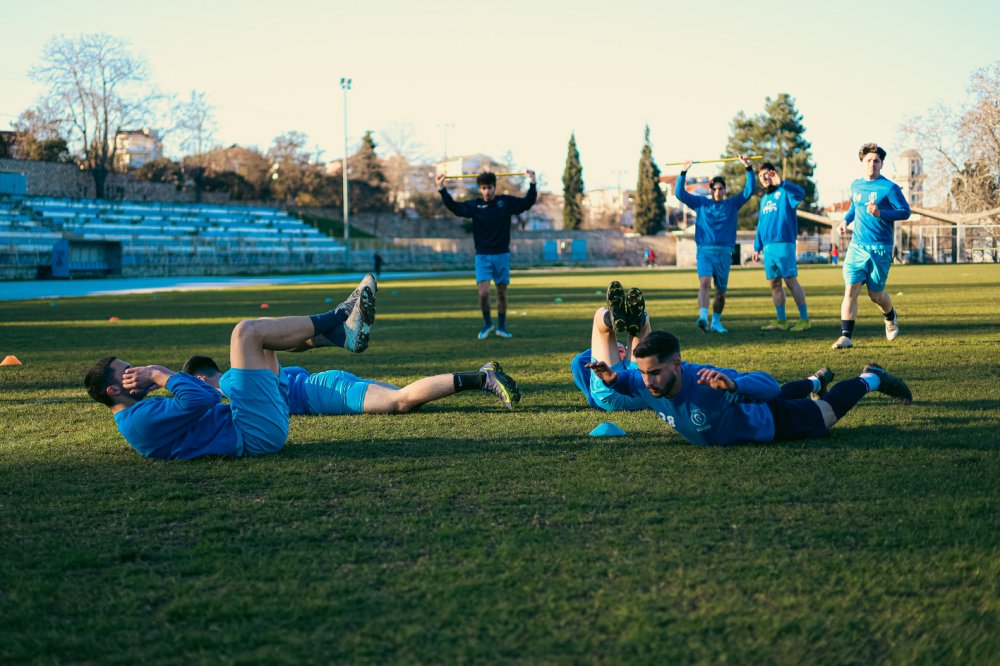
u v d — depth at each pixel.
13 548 2.98
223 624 2.35
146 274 46.47
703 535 2.94
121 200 55.75
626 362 5.39
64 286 33.06
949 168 50.00
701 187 81.19
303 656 2.15
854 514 3.12
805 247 63.56
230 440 4.28
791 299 17.75
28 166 60.44
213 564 2.78
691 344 9.22
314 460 4.21
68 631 2.34
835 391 4.44
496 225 10.32
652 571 2.63
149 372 4.32
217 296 24.23
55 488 3.78
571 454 4.19
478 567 2.70
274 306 19.11
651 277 35.22
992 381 6.06
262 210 63.81
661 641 2.19
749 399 4.15
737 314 13.73
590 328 11.77
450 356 8.62
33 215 46.47
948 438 4.27
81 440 4.84
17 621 2.40
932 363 7.14
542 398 5.95
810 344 8.94
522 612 2.37
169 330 12.65
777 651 2.12
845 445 4.19
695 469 3.82
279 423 4.36
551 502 3.38
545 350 9.04
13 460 4.35
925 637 2.17
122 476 3.99
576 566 2.68
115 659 2.17
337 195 78.69
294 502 3.48
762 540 2.88
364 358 8.55
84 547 2.98
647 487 3.55
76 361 8.78
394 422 5.14
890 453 4.00
